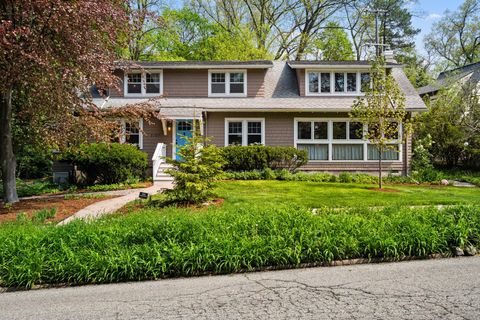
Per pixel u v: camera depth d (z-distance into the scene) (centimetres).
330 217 727
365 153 1959
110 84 1095
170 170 1070
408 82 2130
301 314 405
